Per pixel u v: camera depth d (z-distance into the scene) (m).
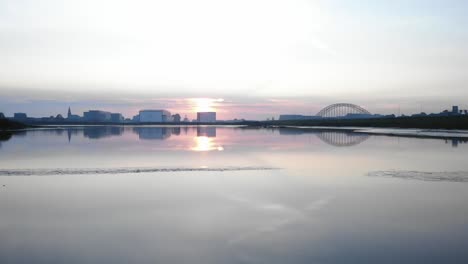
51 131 96.19
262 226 13.30
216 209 15.49
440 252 10.81
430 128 105.19
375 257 10.49
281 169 25.94
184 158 32.47
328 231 12.73
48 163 28.77
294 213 14.89
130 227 13.20
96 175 23.33
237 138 66.44
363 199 17.09
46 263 10.26
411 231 12.62
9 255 10.79
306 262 10.24
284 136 73.00
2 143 50.72
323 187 19.81
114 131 101.88
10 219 14.12
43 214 14.76
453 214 14.55
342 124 163.38
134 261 10.38
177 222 13.77
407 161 29.92
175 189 19.31
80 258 10.57
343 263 10.14
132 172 24.45
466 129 92.75
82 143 51.50
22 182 21.11
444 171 24.56
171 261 10.37
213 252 10.98
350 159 31.77
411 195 17.80
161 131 105.88
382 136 68.00
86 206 15.94
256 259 10.48
